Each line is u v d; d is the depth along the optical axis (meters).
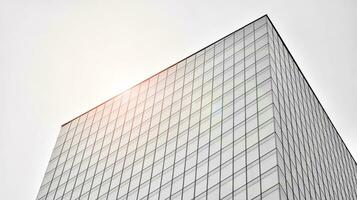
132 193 70.50
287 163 59.25
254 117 65.12
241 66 76.94
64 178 86.62
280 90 70.81
